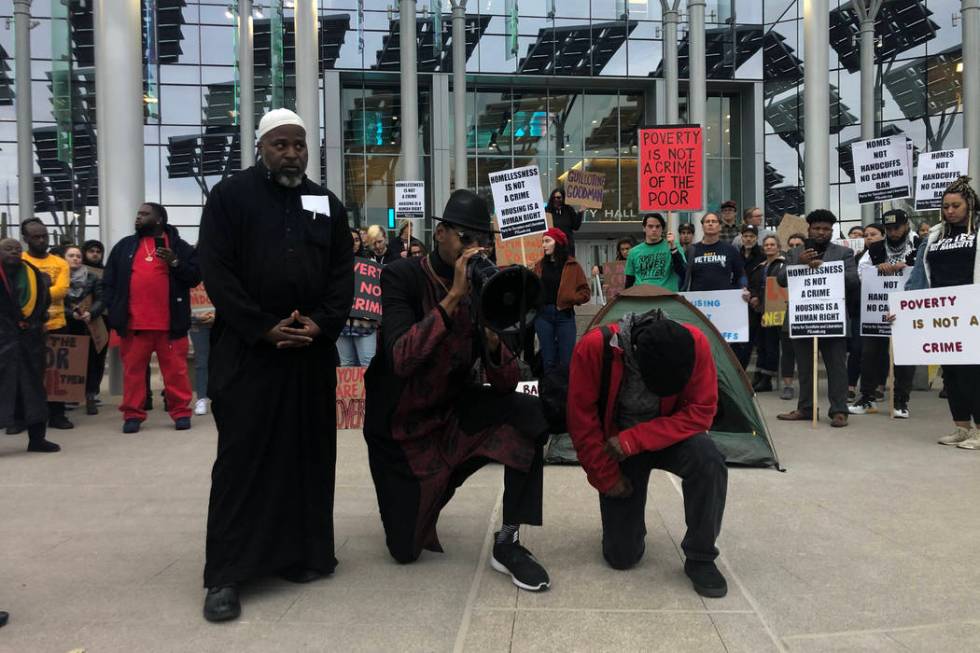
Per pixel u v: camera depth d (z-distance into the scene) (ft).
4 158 76.13
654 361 9.36
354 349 23.56
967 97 51.44
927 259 20.15
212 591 9.34
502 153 74.54
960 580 10.31
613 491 10.41
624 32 73.00
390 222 74.08
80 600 9.84
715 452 10.02
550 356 23.54
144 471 17.19
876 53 80.23
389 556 11.50
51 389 22.22
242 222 10.01
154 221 21.43
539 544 11.97
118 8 28.76
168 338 21.98
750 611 9.36
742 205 79.71
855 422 22.65
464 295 9.86
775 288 28.07
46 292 19.65
